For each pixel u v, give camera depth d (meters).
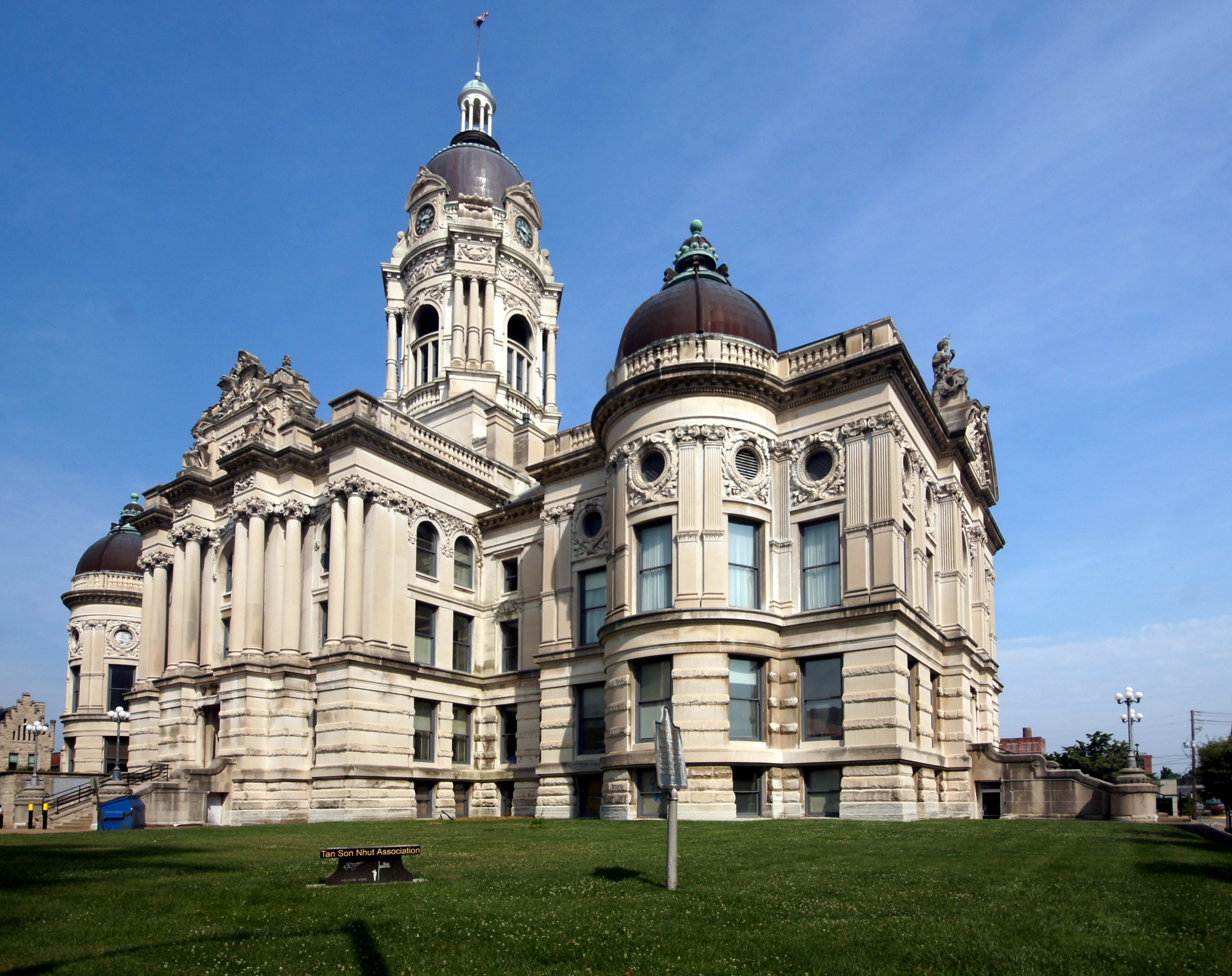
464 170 76.75
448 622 52.56
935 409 43.09
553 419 74.25
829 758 35.78
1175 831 30.59
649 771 37.31
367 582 48.25
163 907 15.47
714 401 39.56
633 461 40.78
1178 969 10.44
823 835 26.55
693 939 12.32
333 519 48.81
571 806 44.47
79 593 83.62
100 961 11.65
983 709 49.38
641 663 38.72
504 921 13.58
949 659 43.75
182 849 26.47
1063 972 10.36
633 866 19.42
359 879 17.80
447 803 50.22
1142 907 14.32
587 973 10.88
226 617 54.25
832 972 10.62
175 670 54.41
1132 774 38.66
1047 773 40.59
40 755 77.00
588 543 47.50
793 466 39.81
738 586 38.75
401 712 48.31
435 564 52.66
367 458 49.22
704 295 43.00
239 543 51.31
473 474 56.56
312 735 49.16
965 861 20.23
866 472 37.62
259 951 11.98
